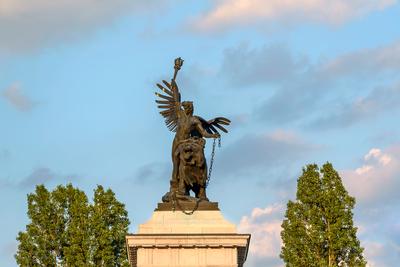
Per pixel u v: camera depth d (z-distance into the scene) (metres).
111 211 190.38
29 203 193.38
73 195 193.38
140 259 128.75
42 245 191.50
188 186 133.25
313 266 180.38
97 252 186.62
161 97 137.38
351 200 183.00
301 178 184.62
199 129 134.62
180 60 138.38
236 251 129.00
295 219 183.25
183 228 130.00
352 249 181.50
